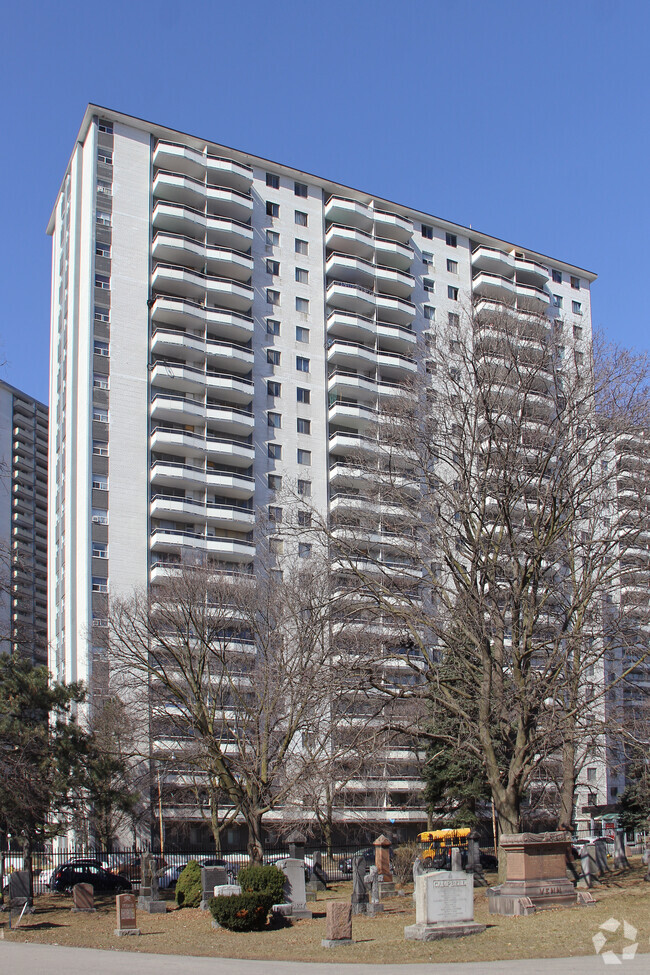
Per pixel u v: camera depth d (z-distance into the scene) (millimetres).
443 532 28750
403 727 28547
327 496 68875
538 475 28359
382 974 16484
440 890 20359
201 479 63469
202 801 47562
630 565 28312
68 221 73812
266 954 19969
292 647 37469
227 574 42688
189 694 41188
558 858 24422
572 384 29109
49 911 30016
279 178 74562
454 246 80312
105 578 59812
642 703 30516
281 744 35750
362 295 73000
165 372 64125
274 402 69125
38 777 32031
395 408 30812
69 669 61500
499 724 28516
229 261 68625
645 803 42969
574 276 84500
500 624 27391
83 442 62875
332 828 51781
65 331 71875
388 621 34375
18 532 119562
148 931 24781
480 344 29625
